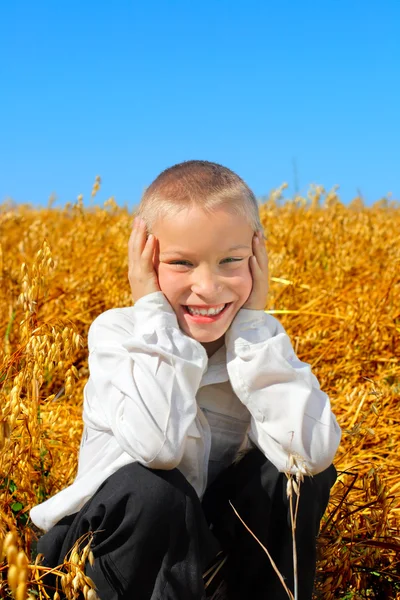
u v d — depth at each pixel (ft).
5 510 7.44
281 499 6.73
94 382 7.01
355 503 9.02
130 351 6.84
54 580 6.76
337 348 13.80
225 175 6.95
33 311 8.15
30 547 7.57
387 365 13.46
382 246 18.93
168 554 6.30
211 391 7.23
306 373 6.97
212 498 7.02
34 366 7.48
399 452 10.50
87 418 7.07
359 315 14.06
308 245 18.99
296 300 15.81
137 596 6.44
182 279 6.84
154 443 6.29
